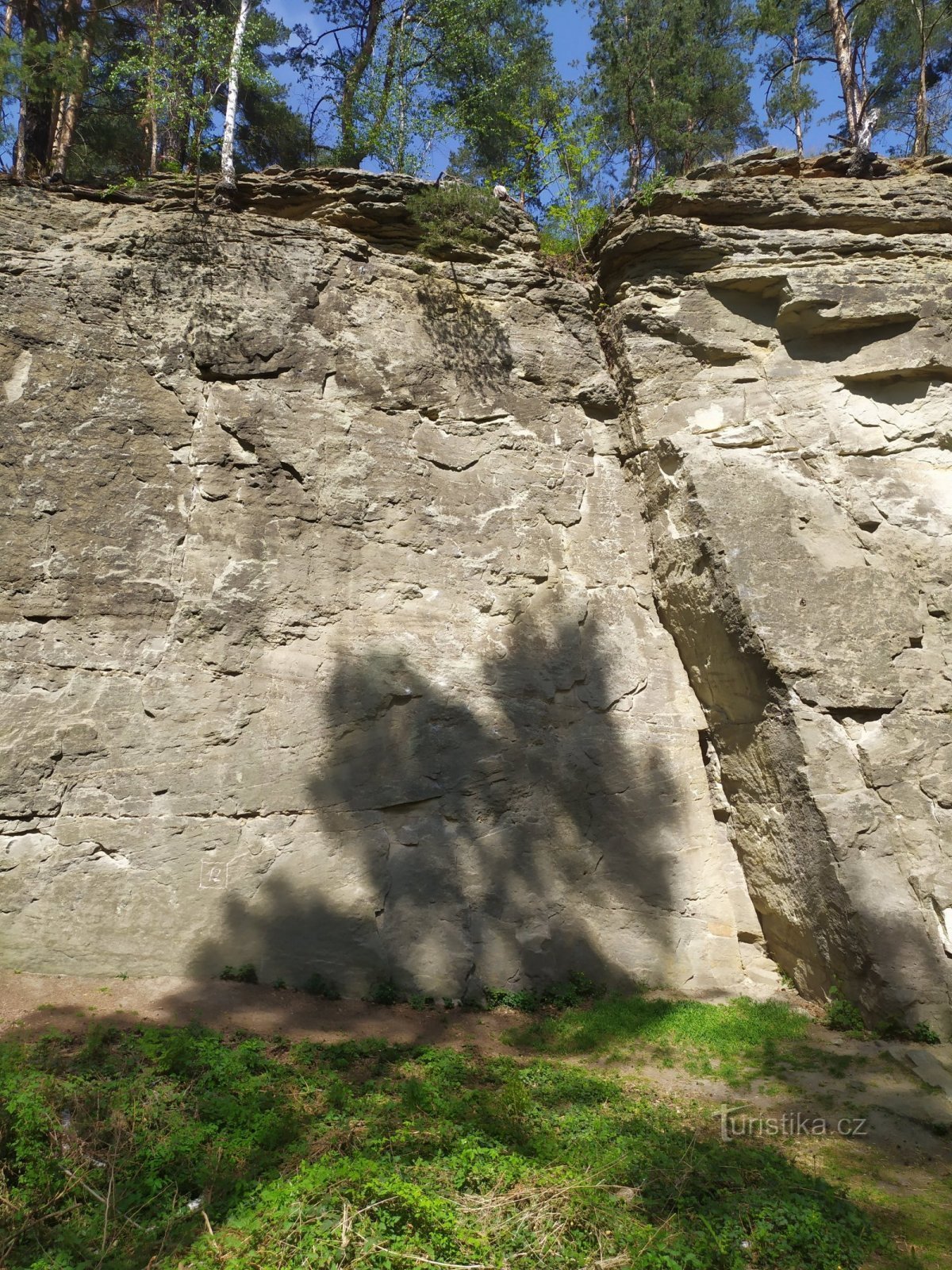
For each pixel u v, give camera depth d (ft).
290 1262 14.46
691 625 34.86
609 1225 15.90
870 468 36.04
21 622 29.40
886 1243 16.26
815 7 66.08
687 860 33.19
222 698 30.58
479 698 33.24
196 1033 23.41
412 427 35.55
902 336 37.35
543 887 31.73
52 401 31.45
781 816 31.63
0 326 31.58
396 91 46.09
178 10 50.21
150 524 31.45
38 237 33.30
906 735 31.09
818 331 37.63
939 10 60.75
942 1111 22.71
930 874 29.27
